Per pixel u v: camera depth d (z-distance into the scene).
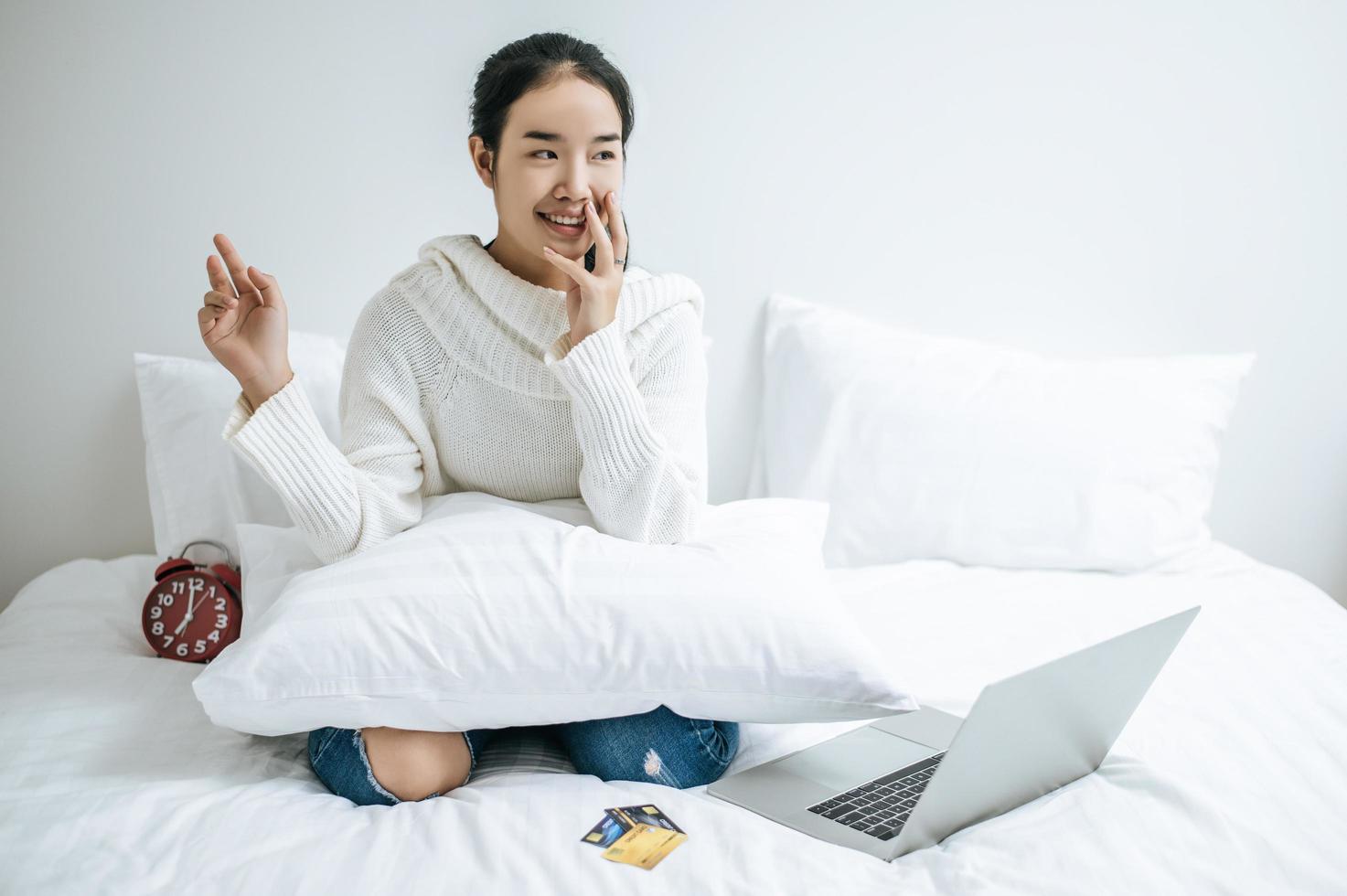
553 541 1.32
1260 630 1.75
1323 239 2.30
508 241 1.55
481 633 1.22
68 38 2.06
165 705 1.43
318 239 2.17
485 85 1.49
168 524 1.95
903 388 2.12
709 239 2.26
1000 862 1.08
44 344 2.14
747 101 2.22
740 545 1.41
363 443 1.51
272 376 1.38
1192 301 2.32
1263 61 2.25
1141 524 2.03
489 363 1.50
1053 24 2.24
